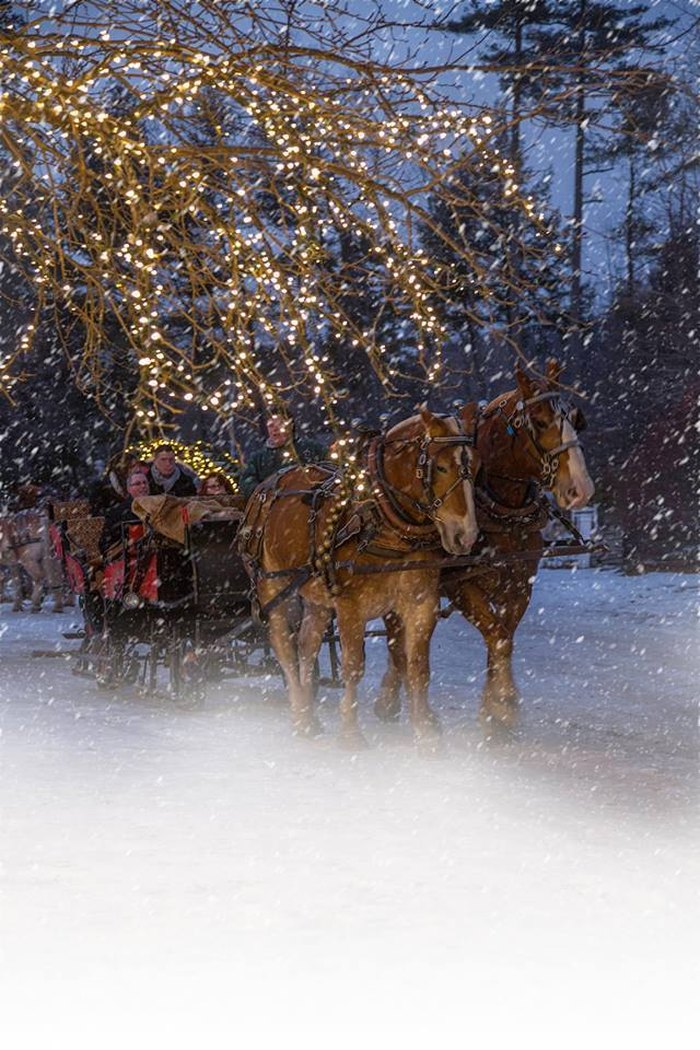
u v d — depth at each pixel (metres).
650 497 32.75
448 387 7.01
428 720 10.70
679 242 35.66
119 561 14.13
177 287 6.77
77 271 6.64
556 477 10.84
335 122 6.33
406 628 10.82
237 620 13.26
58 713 13.11
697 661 16.59
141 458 14.66
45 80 6.07
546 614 22.73
